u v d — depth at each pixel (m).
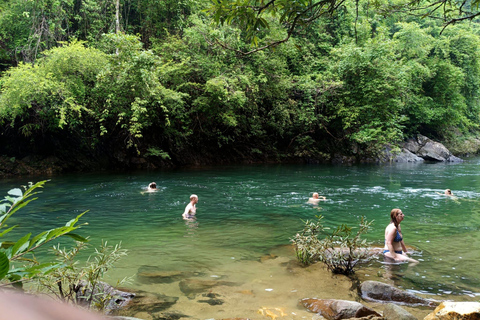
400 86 28.16
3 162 18.48
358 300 4.95
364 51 28.00
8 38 20.00
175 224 9.32
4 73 17.44
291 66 30.80
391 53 28.45
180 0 24.78
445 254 7.05
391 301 4.94
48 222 9.17
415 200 13.24
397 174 22.02
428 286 5.50
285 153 30.52
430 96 38.31
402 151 33.75
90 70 18.27
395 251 7.01
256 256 6.75
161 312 4.35
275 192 14.66
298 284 5.43
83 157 21.38
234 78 23.09
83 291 3.60
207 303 4.65
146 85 18.19
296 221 9.83
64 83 17.33
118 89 18.67
